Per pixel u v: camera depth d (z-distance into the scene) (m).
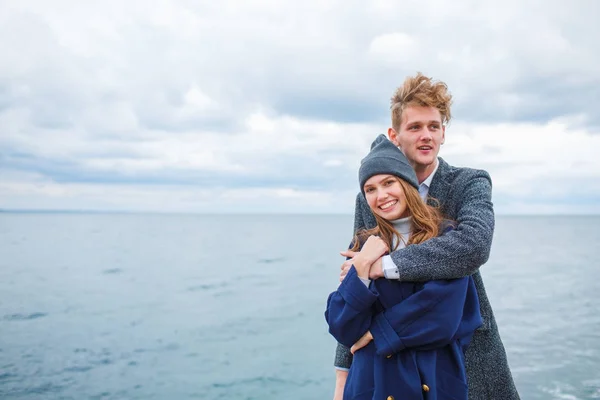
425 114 2.06
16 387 10.55
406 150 2.12
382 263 1.79
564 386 9.99
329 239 75.94
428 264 1.73
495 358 2.05
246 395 10.23
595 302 19.53
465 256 1.72
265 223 185.12
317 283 27.62
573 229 121.56
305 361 12.69
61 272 30.98
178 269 33.88
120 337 14.98
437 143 2.10
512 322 15.95
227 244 62.47
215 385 10.85
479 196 1.97
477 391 2.02
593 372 10.86
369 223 2.24
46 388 10.54
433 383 1.70
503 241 67.00
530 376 10.64
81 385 10.74
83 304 20.45
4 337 14.80
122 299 21.83
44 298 21.72
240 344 14.30
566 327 15.19
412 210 1.90
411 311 1.70
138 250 50.50
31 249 49.62
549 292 22.05
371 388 1.77
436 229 1.88
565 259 38.44
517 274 28.66
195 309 19.77
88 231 97.81
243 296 23.09
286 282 27.97
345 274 1.99
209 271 32.94
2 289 24.11
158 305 20.50
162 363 12.42
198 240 70.81
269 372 11.78
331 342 14.58
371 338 1.79
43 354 13.09
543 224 177.25
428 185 2.17
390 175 1.91
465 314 1.85
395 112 2.15
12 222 162.75
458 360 1.76
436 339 1.69
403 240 1.94
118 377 11.30
